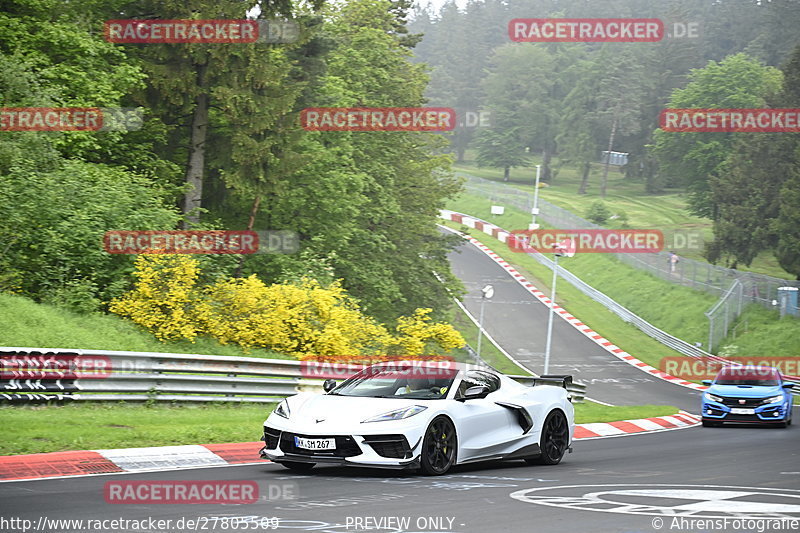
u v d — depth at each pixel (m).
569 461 47.25
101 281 81.88
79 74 101.06
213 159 120.25
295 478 36.22
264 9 112.62
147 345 71.25
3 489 31.23
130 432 45.00
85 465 37.19
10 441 40.16
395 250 162.25
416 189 178.00
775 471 43.34
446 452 39.00
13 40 100.88
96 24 108.88
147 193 96.31
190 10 108.62
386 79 164.75
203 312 76.75
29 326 65.00
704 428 80.06
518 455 42.78
